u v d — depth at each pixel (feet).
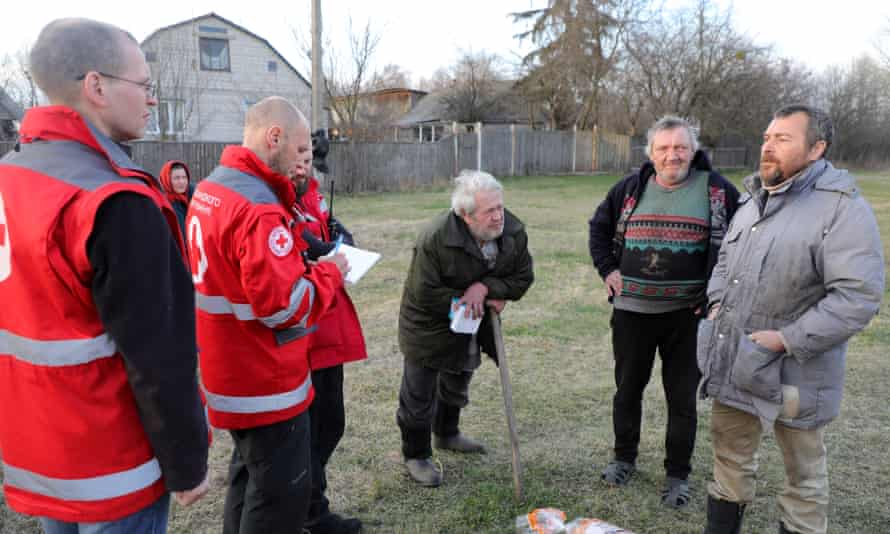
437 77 128.16
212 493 9.87
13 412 4.76
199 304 6.43
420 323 9.64
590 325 18.66
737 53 77.41
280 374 6.52
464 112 108.58
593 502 9.70
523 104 105.19
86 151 4.63
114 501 4.77
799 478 7.61
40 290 4.47
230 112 81.46
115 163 4.67
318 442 8.48
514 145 76.43
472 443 11.21
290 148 6.61
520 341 17.22
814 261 7.05
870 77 103.04
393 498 9.77
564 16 90.33
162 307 4.54
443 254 9.23
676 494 9.70
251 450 6.71
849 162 106.32
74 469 4.70
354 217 39.99
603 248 10.41
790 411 7.22
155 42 63.57
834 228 6.84
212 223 6.14
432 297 9.29
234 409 6.53
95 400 4.62
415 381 9.91
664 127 9.39
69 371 4.56
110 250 4.33
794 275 7.13
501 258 9.55
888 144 104.12
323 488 8.56
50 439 4.67
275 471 6.72
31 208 4.39
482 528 9.03
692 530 9.07
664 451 11.41
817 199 7.06
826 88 106.11
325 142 9.63
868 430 12.04
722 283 8.06
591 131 85.35
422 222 37.55
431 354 9.62
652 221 9.56
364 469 10.59
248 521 6.82
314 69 34.19
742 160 96.73
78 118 4.62
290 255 6.10
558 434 11.98
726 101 87.15
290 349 6.57
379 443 11.48
